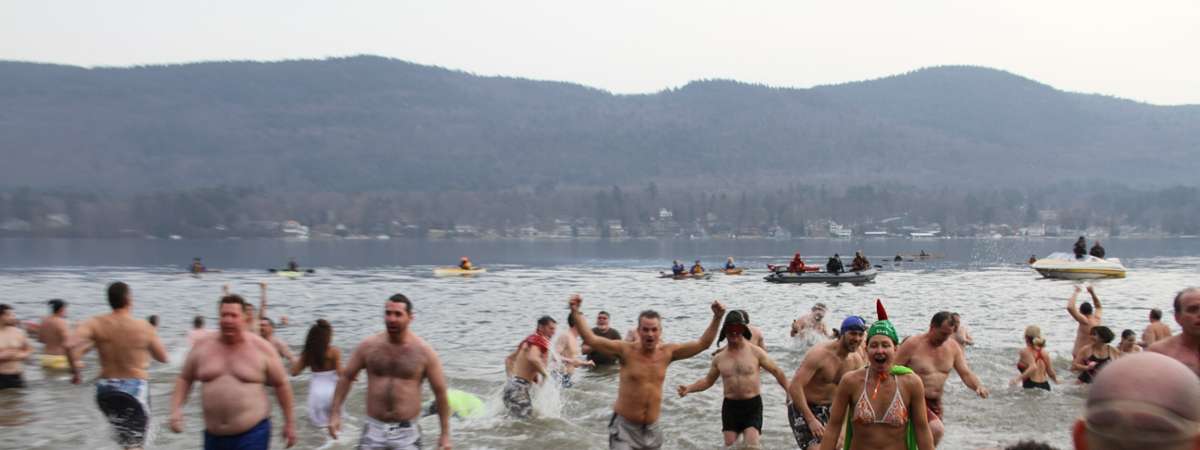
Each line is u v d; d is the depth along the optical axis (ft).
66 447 39.58
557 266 248.32
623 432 33.27
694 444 40.88
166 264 255.29
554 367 54.49
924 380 35.37
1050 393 51.34
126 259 289.12
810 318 72.38
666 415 46.78
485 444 41.06
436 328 92.89
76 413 46.26
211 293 141.90
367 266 247.50
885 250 408.26
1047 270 176.55
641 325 33.30
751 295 134.21
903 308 111.14
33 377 56.65
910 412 24.98
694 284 162.20
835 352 34.63
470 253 367.86
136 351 37.17
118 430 37.32
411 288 154.81
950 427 43.34
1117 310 107.65
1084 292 136.87
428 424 44.70
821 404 34.81
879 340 24.68
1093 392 9.15
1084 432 9.39
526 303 123.95
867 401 24.89
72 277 188.75
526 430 43.60
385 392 29.37
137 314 107.14
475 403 47.57
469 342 80.94
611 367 62.34
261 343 30.35
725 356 38.93
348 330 90.53
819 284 158.20
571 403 49.88
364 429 29.71
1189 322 22.93
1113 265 172.45
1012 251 397.39
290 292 144.87
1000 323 92.94
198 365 29.76
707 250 416.26
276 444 40.47
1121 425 8.68
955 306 113.29
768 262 278.26
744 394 38.40
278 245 485.97
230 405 29.40
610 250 417.49
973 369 59.36
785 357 67.56
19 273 204.54
